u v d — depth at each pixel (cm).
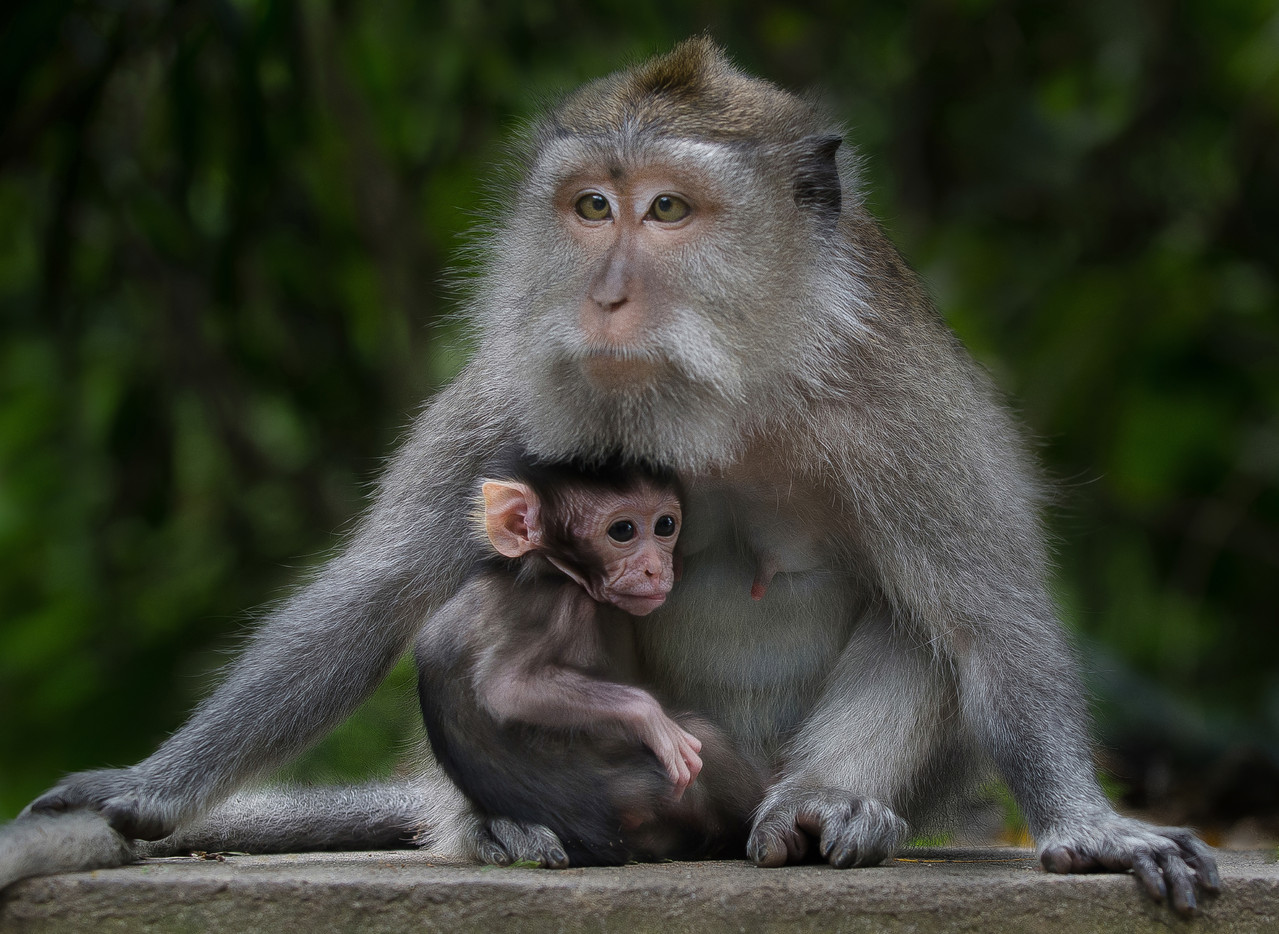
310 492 1758
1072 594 1662
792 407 913
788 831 850
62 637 1706
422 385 1636
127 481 1728
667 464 888
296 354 1750
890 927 748
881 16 1862
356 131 1616
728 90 933
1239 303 1814
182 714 1590
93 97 1441
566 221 892
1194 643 1845
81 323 1736
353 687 942
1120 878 773
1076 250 1886
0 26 1401
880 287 964
